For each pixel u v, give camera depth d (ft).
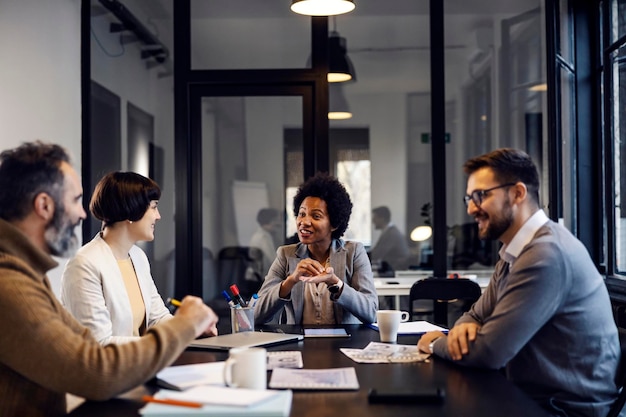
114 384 5.28
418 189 17.20
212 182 17.28
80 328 6.09
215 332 8.35
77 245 6.05
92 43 17.26
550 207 14.58
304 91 17.12
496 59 17.02
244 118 17.21
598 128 15.19
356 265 10.23
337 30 17.22
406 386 5.85
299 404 5.29
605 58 14.61
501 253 7.15
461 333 6.65
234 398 4.94
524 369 6.71
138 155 17.22
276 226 17.25
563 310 6.62
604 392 6.64
